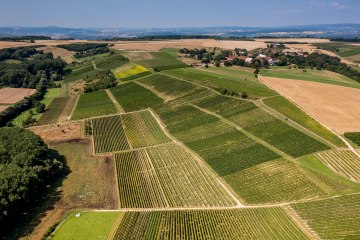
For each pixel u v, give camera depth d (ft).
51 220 240.32
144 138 388.16
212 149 346.33
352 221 227.61
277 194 265.13
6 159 291.17
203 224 232.32
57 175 307.17
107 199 267.18
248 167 305.73
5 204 223.92
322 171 290.97
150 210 251.60
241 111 424.87
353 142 333.21
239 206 253.44
